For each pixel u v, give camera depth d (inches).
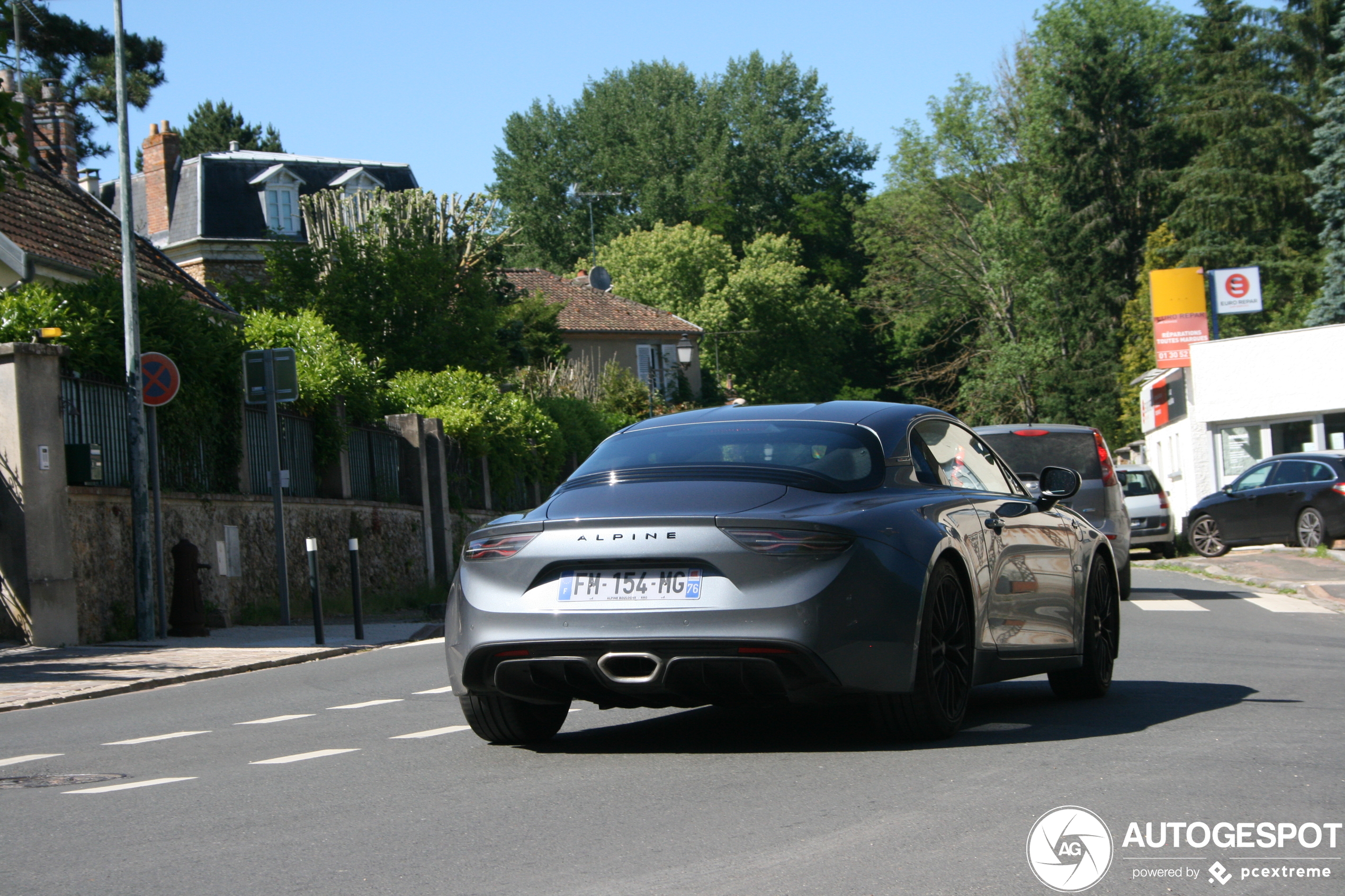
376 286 1194.6
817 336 3149.6
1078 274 2375.7
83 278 902.4
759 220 3481.8
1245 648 430.9
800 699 233.1
